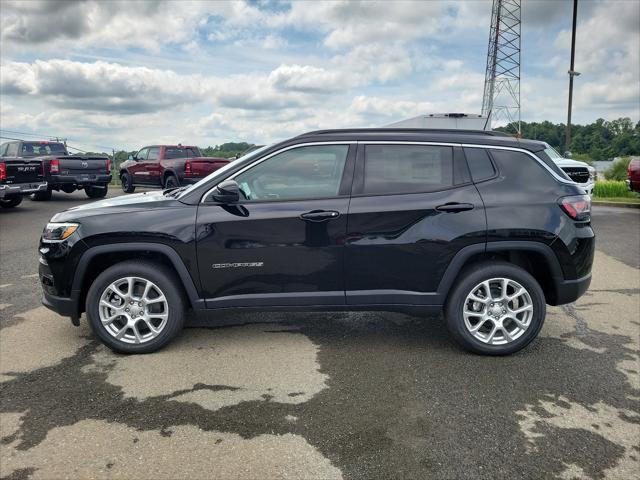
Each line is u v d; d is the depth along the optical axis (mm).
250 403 3270
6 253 8086
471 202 3936
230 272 3967
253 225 3926
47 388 3473
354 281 3988
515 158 4098
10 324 4750
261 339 4367
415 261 3943
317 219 3914
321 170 4051
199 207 3990
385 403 3268
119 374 3688
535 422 3045
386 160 4051
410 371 3744
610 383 3559
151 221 3932
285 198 4012
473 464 2643
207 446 2795
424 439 2863
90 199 17203
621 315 5016
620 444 2828
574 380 3604
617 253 8055
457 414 3135
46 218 12250
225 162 17188
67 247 3943
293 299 4004
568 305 5348
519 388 3479
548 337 4434
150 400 3307
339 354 4055
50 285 4055
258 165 4066
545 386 3510
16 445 2805
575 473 2576
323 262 3957
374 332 4547
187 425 3006
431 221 3920
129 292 3996
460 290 3959
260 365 3842
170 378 3623
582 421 3061
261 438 2873
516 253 4199
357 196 3980
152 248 3918
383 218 3918
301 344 4262
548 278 4051
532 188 4020
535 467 2621
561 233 3922
